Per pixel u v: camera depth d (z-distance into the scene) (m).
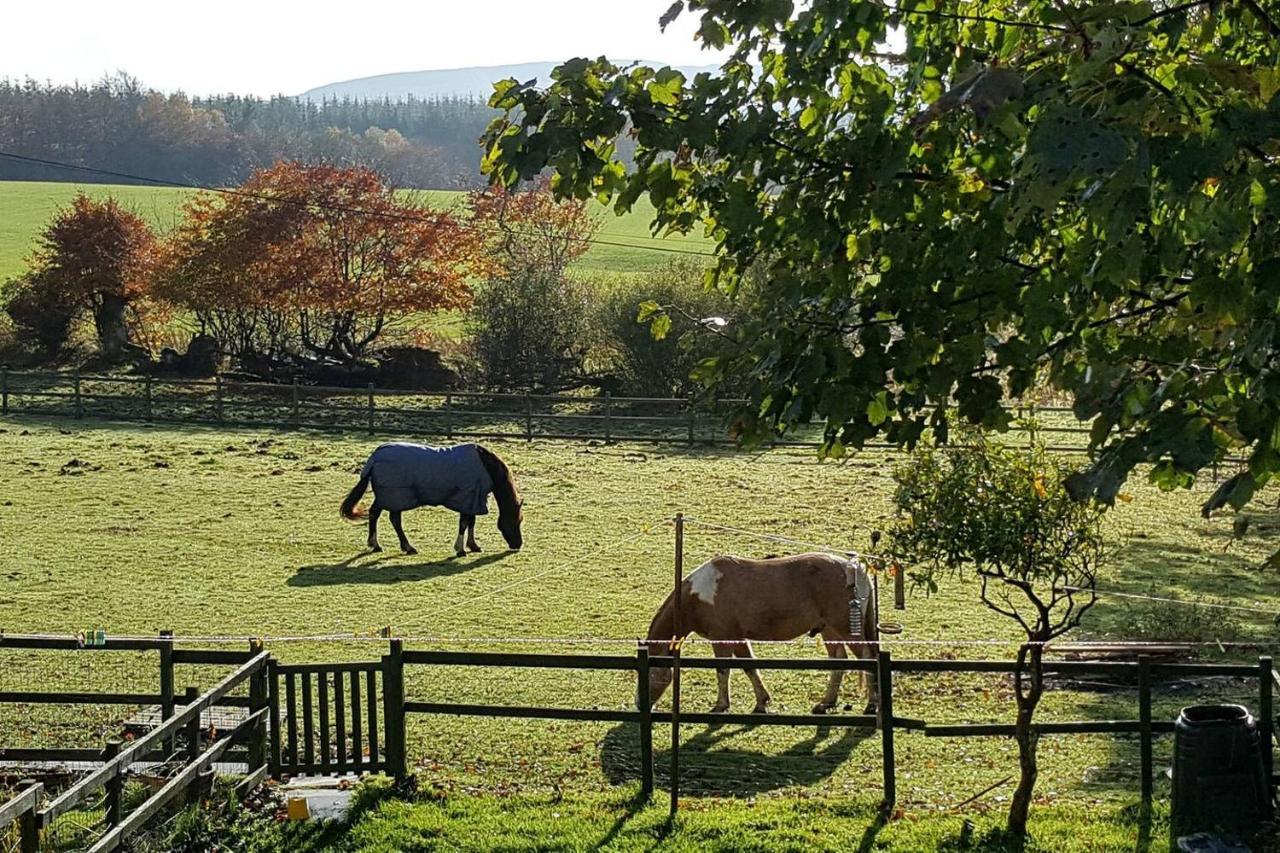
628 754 11.66
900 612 16.59
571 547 21.09
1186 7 5.16
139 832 8.99
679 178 6.50
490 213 45.81
